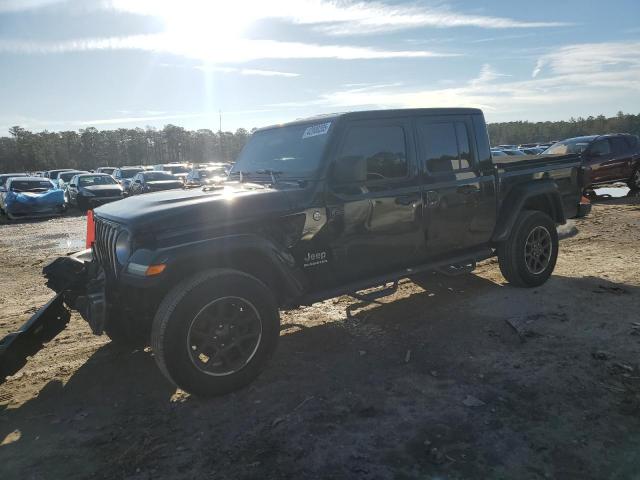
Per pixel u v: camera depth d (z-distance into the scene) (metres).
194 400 3.55
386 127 4.46
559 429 2.98
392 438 2.95
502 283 6.12
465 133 5.16
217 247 3.46
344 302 5.72
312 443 2.94
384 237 4.45
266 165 4.61
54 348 4.70
